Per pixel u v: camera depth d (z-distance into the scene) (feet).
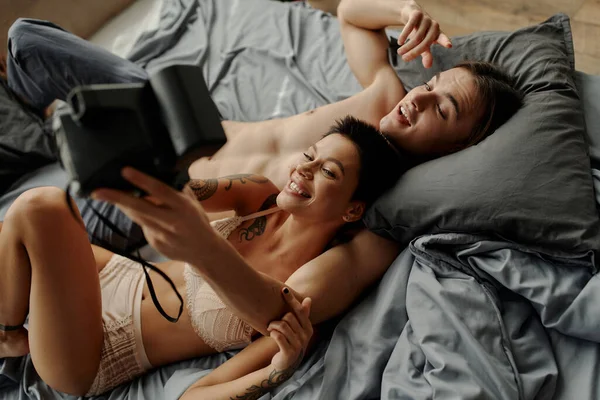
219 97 5.62
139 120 1.85
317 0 7.95
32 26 4.40
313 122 4.58
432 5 7.50
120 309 3.56
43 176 4.66
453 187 3.56
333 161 3.52
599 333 3.15
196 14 6.38
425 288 3.40
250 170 4.52
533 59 4.44
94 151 1.80
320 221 3.68
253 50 5.98
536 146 3.64
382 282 3.73
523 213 3.42
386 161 3.76
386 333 3.47
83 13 6.15
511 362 3.12
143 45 5.91
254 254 3.79
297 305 2.94
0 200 4.52
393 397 3.13
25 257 2.99
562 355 3.28
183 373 3.49
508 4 7.36
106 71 4.55
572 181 3.56
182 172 2.08
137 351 3.54
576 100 4.15
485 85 3.86
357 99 4.66
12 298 3.14
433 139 3.94
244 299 2.71
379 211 3.75
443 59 4.82
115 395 3.60
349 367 3.42
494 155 3.61
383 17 4.71
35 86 4.65
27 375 3.63
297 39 6.01
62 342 3.11
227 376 3.25
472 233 3.56
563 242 3.40
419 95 3.89
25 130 4.68
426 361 3.21
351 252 3.75
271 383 3.09
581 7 7.15
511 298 3.47
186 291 3.57
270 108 5.49
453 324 3.23
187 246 2.25
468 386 2.99
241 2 6.47
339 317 3.84
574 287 3.31
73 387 3.37
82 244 3.08
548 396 3.10
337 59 5.80
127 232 4.10
